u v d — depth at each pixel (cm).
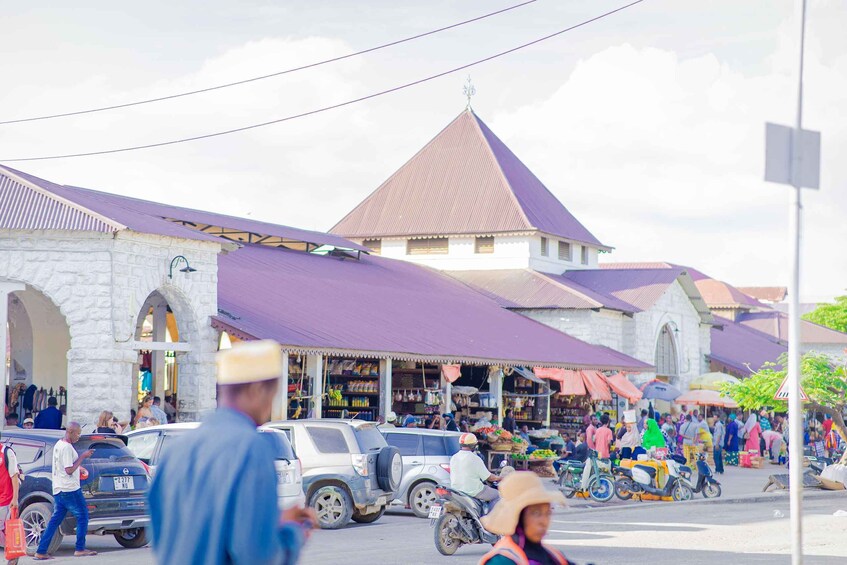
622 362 4997
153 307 3503
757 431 5016
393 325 3891
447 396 3869
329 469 2362
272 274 4019
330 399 3650
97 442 1966
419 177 6272
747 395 4238
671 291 6019
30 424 2795
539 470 3847
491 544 2016
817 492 3444
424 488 2641
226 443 526
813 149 1030
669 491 3144
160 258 2964
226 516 512
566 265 6125
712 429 5109
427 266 5766
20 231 2769
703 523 2467
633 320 5622
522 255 5744
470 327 4400
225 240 3184
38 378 3431
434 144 6450
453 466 1950
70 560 1819
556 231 5941
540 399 4594
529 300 5362
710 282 8438
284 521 564
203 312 3098
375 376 3700
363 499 2369
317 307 3731
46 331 3434
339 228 6178
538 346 4547
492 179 6075
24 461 1934
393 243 6066
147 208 4200
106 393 2759
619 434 4225
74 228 2759
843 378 4112
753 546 2005
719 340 7144
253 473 519
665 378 6047
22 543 1658
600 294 5662
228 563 515
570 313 5294
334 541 2109
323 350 3206
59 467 1834
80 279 2784
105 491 1923
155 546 534
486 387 4494
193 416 3055
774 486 3581
